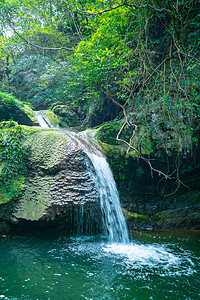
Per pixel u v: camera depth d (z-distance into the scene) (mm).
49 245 4098
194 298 2533
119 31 5961
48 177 4793
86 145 5832
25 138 5363
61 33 9977
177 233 5430
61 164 4840
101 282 2828
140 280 2930
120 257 3717
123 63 5812
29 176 4949
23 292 2480
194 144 5582
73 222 4789
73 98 9453
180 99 4609
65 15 9062
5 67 12344
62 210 4434
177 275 3109
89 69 6250
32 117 8164
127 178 6355
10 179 4789
